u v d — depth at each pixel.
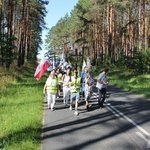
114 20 63.88
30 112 13.48
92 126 11.55
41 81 30.89
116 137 9.88
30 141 8.79
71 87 14.66
